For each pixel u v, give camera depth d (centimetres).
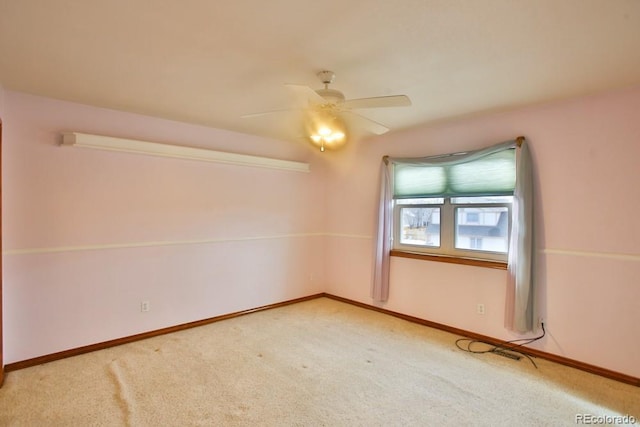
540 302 313
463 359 308
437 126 386
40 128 296
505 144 327
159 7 166
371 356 313
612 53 211
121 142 329
